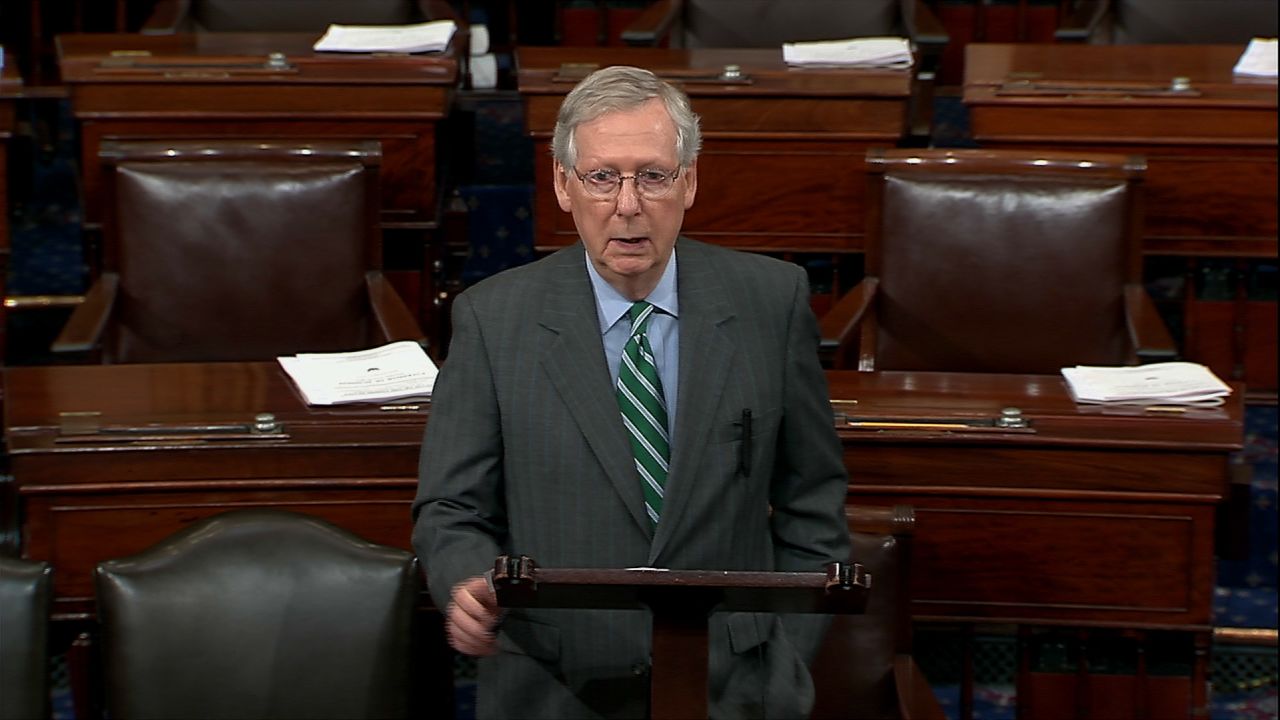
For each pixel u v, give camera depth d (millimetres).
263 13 15930
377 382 10039
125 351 11859
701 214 13609
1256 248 13477
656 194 6516
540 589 5297
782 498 7281
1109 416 9852
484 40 16703
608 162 6469
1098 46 14797
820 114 13383
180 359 11922
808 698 7051
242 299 11906
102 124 13188
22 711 7910
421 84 13281
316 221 11930
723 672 6977
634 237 6539
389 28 14586
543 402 6926
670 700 5648
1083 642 10086
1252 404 13820
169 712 8000
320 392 9883
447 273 14094
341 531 8227
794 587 5285
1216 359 13922
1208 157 13328
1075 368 10602
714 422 6902
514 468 6965
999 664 11477
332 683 8055
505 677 7066
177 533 8250
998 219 11758
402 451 9414
